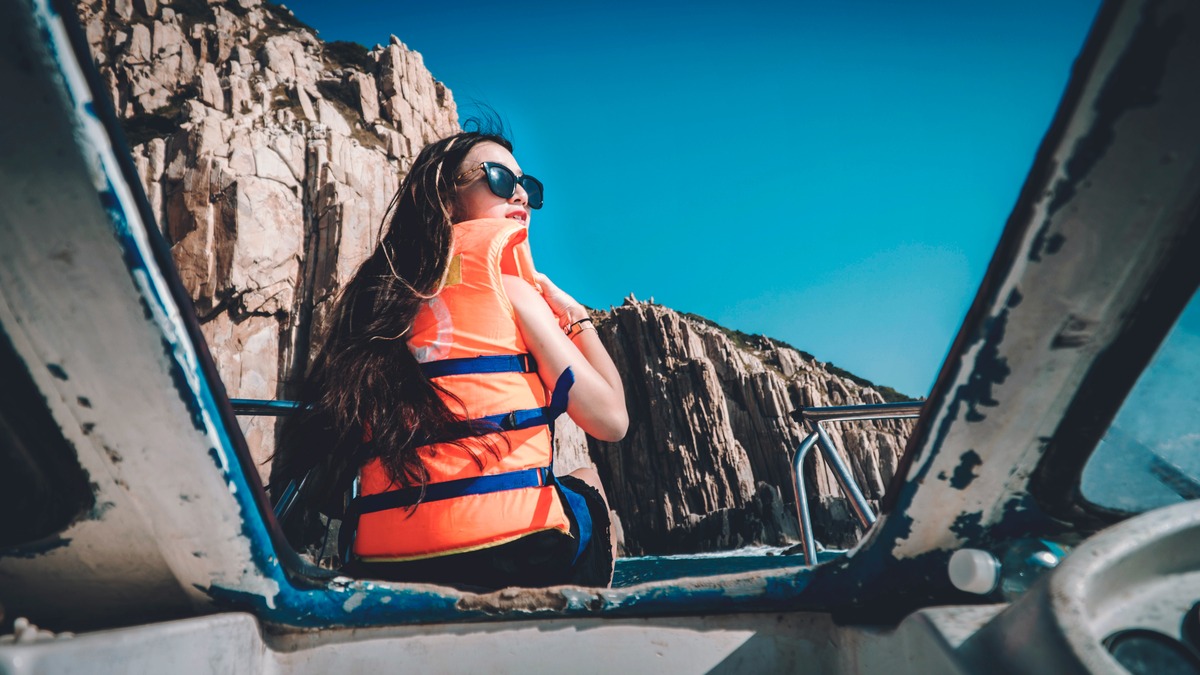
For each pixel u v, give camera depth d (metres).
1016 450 0.60
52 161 0.47
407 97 41.56
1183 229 0.47
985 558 0.60
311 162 32.69
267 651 0.75
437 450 0.98
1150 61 0.41
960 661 0.54
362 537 1.02
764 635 0.75
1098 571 0.52
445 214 1.18
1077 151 0.45
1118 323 0.52
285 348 28.70
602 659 0.75
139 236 0.52
